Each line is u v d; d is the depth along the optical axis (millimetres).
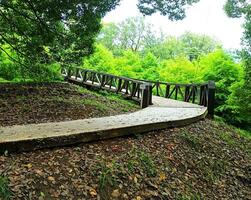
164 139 7625
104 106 14352
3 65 19000
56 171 4855
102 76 20609
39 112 11703
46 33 12953
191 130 9227
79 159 5340
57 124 6812
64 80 23344
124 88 18500
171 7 14570
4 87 15289
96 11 12438
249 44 18734
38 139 5289
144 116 9188
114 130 6594
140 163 5887
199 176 6605
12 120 10211
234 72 21594
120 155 5949
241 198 6434
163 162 6387
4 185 4129
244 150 9445
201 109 12555
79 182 4793
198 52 60688
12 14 13438
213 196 6082
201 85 14734
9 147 4984
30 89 15742
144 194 5117
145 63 32375
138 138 7074
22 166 4746
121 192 4965
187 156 7199
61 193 4488
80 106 13406
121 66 30953
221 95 21375
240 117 19984
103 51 29078
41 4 11906
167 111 11250
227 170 7469
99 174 5086
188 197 5539
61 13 12125
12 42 13977
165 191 5414
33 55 13891
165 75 28625
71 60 13953
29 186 4375
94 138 6164
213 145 8617
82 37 13297
